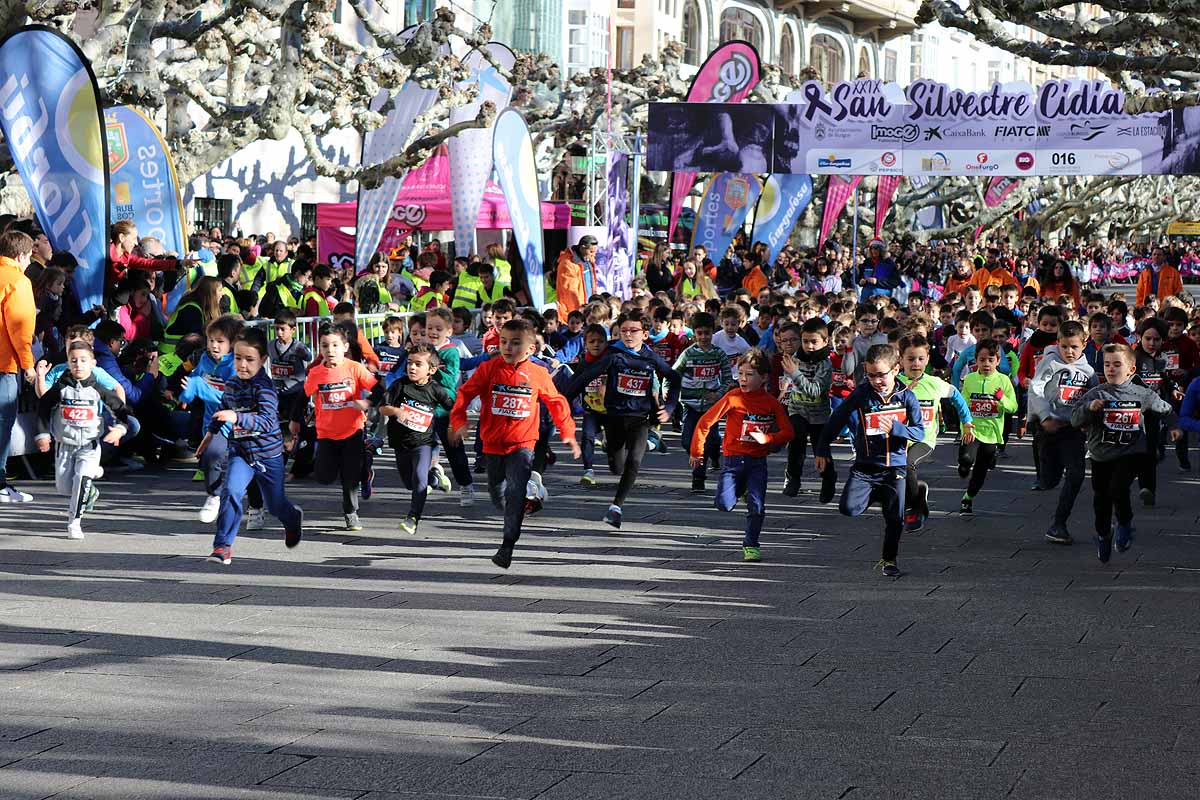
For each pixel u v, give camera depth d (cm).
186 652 952
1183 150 3381
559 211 3841
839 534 1485
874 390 1262
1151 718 822
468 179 3073
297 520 1297
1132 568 1302
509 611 1099
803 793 692
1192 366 1930
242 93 3111
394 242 3659
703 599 1157
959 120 3503
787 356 1739
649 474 1928
